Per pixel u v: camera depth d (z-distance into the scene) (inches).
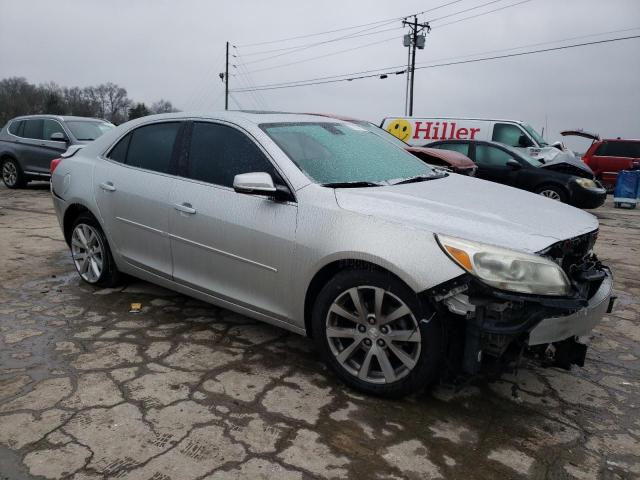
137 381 117.3
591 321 106.7
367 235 107.0
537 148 456.4
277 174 124.3
